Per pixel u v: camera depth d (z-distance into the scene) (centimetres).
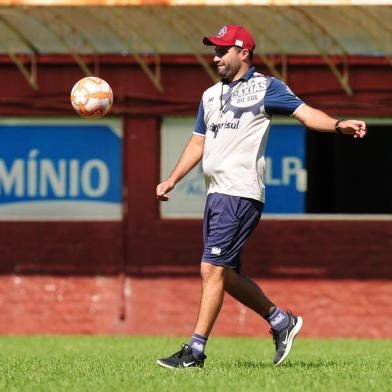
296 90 6300
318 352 4572
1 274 6388
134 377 2762
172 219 6362
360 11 5594
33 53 6366
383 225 6344
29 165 6444
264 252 6334
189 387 2508
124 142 6391
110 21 5997
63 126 6438
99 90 3325
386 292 6319
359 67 6309
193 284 6350
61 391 2478
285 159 6391
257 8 5659
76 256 6394
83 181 6425
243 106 2997
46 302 6381
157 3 5447
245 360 3625
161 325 6347
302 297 6322
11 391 2478
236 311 6297
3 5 5494
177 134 6388
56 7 5606
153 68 6331
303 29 5847
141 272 6366
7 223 6419
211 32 5912
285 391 2448
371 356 4034
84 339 5878
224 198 2986
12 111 6419
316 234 6344
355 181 6384
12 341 5666
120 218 6397
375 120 6359
